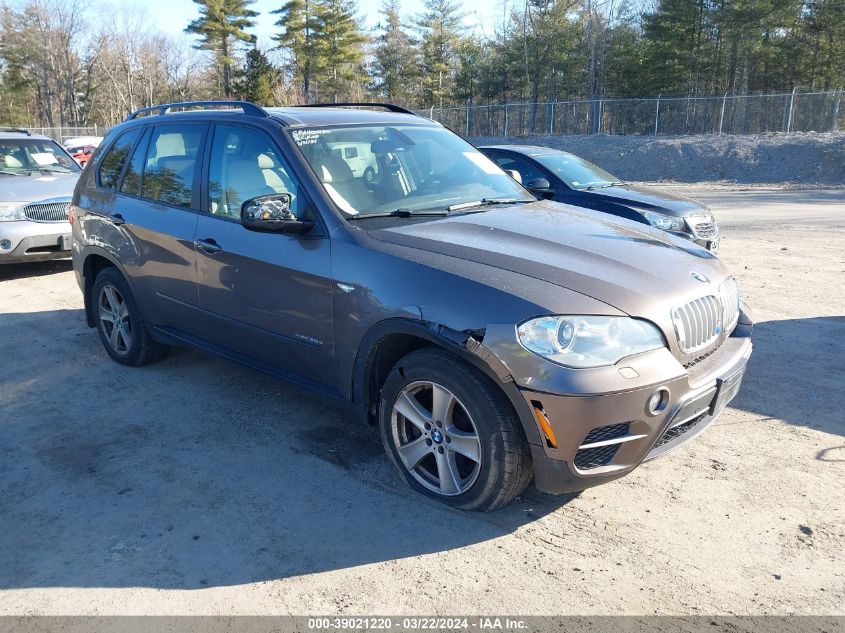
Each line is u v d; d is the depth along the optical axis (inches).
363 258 138.6
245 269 161.8
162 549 125.3
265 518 134.3
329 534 128.8
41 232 326.6
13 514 137.9
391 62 2755.9
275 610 109.1
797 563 117.9
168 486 147.1
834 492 139.3
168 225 184.9
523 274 124.0
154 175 196.5
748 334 148.9
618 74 2042.3
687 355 126.2
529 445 119.0
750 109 1175.6
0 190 327.0
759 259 377.1
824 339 233.9
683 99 1231.5
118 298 216.7
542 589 112.7
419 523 131.7
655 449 123.4
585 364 113.8
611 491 141.6
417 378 131.9
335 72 2573.8
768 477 145.6
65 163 389.4
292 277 150.6
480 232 142.8
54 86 3169.3
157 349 214.2
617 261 132.9
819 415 175.2
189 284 180.5
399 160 170.4
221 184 173.8
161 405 189.8
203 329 181.9
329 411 184.1
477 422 123.7
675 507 135.3
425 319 126.0
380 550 123.8
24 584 116.6
